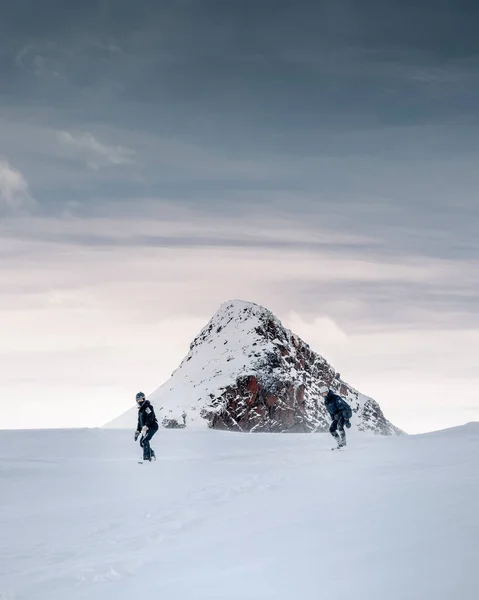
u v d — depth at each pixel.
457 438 21.88
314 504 10.67
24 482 16.02
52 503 13.39
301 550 7.70
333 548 7.58
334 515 9.48
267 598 6.12
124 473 17.53
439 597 5.52
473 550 6.72
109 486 15.38
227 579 6.94
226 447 25.31
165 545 9.16
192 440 28.34
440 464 14.37
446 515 8.49
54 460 20.83
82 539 10.22
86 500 13.66
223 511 11.24
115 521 11.41
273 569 7.06
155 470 18.00
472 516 8.27
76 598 7.00
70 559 8.95
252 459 20.30
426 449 18.36
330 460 17.48
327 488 12.30
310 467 16.23
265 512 10.60
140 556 8.64
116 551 9.16
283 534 8.70
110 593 7.02
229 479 15.70
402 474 13.06
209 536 9.34
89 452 23.39
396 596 5.68
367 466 15.25
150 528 10.56
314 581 6.42
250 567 7.29
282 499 11.70
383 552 7.10
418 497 10.01
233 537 9.02
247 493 13.05
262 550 8.00
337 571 6.64
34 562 8.96
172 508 12.21
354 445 21.86
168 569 7.77
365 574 6.41
